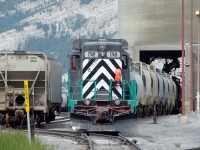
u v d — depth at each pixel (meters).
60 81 67.06
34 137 35.19
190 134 53.62
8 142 31.70
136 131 55.47
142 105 72.25
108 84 50.03
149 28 105.06
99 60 50.56
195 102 101.12
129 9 105.75
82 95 50.06
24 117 55.53
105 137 47.12
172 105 99.81
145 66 79.56
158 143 43.94
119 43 50.97
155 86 80.62
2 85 55.53
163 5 104.69
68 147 39.00
